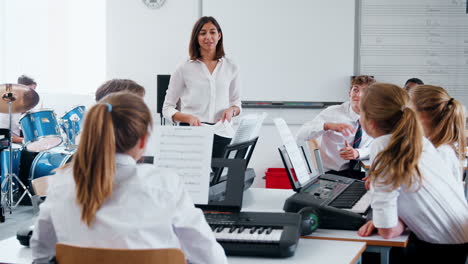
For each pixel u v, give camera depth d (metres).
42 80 5.96
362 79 2.94
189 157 1.51
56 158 4.62
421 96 1.79
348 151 2.63
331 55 5.01
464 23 4.90
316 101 5.05
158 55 5.24
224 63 2.82
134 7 5.24
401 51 4.97
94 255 0.99
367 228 1.50
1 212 4.05
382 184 1.45
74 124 5.03
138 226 1.06
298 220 1.39
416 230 1.60
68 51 5.92
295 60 5.04
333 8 4.98
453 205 1.59
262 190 2.24
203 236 1.14
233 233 1.33
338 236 1.48
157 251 0.98
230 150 1.75
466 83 4.93
